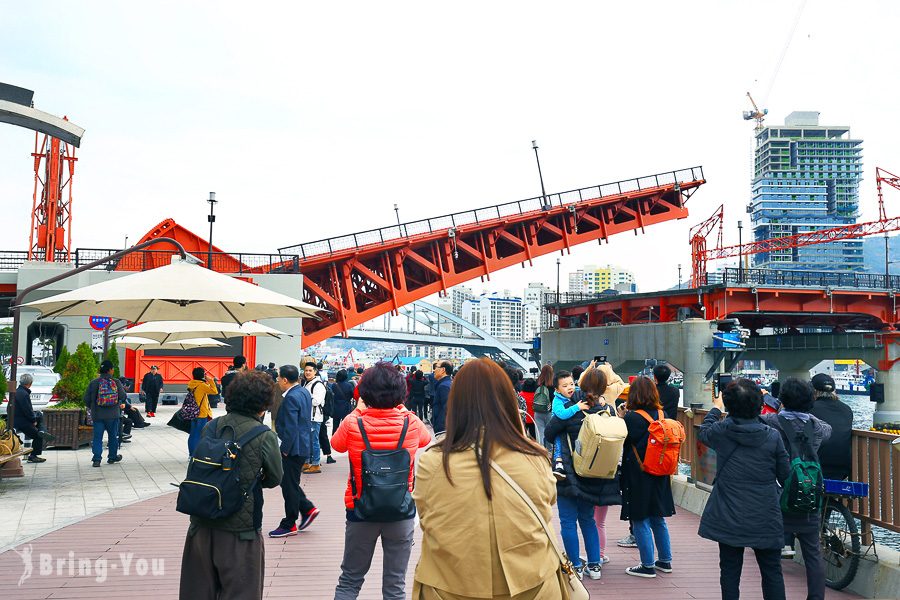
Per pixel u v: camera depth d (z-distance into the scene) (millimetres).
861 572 5891
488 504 2607
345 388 14586
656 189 44312
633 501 6254
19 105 13797
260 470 4164
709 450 8984
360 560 4605
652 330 61344
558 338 77438
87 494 10117
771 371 172125
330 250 35062
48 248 33094
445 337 123875
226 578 4039
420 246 38312
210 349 29719
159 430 20109
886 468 5906
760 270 58531
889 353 63812
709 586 5980
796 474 5086
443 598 2607
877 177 69000
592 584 6043
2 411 16703
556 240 43531
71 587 5754
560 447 6164
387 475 4383
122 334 16234
